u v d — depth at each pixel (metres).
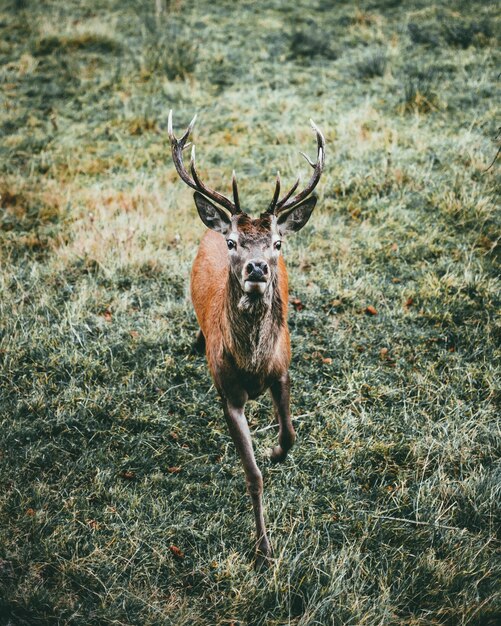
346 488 4.15
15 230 6.81
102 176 7.79
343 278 5.95
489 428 4.50
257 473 3.69
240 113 9.02
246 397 3.91
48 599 3.36
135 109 9.12
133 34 11.60
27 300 5.82
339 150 7.84
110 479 4.16
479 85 9.05
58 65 10.48
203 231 6.61
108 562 3.60
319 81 9.80
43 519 3.79
